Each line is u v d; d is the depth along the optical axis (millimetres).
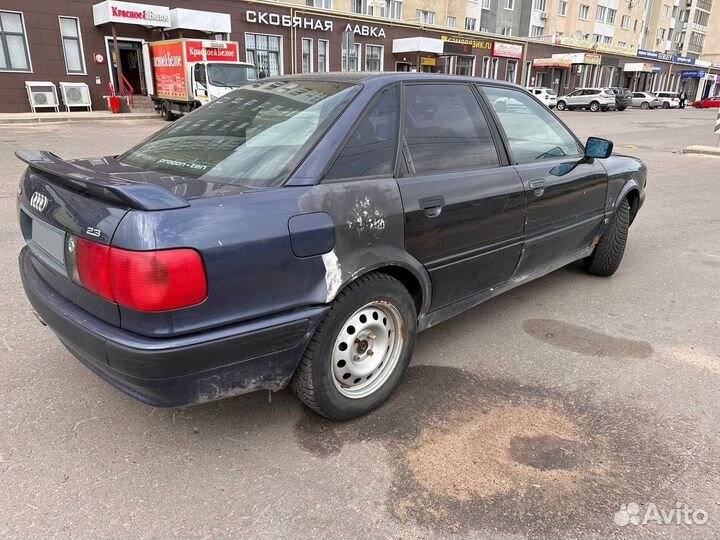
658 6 58875
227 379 2199
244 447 2535
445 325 3916
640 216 7570
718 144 15695
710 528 2117
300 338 2342
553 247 3914
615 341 3693
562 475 2389
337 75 3047
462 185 3004
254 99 3098
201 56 19875
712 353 3545
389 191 2615
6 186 7945
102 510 2139
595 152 3986
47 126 17672
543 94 37281
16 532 2016
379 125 2723
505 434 2664
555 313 4152
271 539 2029
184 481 2309
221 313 2090
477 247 3166
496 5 41812
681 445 2605
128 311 2010
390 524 2111
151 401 2146
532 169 3541
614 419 2801
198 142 2869
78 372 3098
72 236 2172
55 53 21719
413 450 2535
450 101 3164
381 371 2830
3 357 3227
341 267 2404
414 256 2785
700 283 4883
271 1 26484
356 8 32531
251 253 2107
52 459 2414
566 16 47312
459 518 2145
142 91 24750
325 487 2297
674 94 45281
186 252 1959
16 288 4203
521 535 2072
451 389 3059
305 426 2701
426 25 33688
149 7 22016
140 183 2182
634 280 4938
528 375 3225
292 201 2262
